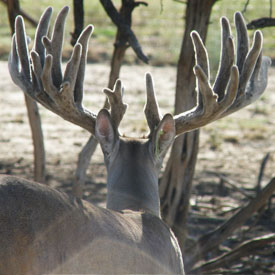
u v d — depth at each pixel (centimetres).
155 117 1205
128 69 6253
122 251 890
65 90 1156
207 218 2458
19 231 764
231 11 2991
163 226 1083
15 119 4256
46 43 1191
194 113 1220
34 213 791
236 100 1250
